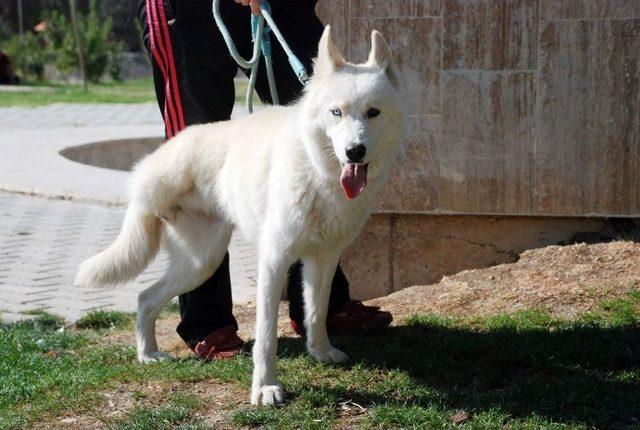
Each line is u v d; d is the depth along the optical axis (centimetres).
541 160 574
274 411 387
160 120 1792
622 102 560
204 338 479
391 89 403
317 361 453
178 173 462
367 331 499
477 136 579
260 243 423
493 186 582
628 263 553
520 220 595
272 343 406
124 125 1695
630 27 552
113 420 391
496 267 585
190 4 462
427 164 587
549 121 569
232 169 442
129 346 507
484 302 536
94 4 3578
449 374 427
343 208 409
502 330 476
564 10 557
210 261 467
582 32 557
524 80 568
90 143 1376
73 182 1045
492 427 364
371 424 373
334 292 501
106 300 628
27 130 1578
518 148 576
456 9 567
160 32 467
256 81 498
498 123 575
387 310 548
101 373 443
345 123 387
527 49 564
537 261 577
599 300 513
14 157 1230
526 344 451
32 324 556
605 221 589
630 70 556
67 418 397
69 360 478
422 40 573
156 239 485
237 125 454
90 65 3256
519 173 578
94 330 554
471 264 604
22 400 421
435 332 490
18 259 738
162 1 465
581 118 566
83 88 2873
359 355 462
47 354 498
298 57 479
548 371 427
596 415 373
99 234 832
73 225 870
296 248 414
